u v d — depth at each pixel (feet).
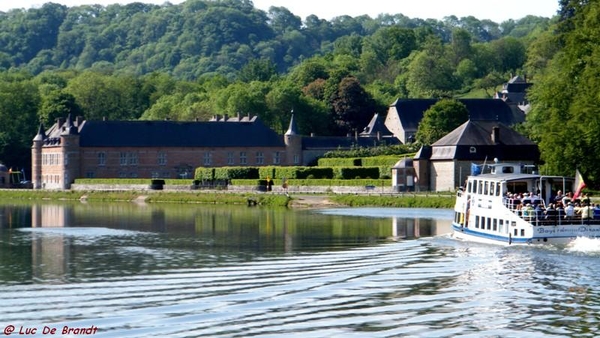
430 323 240.12
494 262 327.47
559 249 353.10
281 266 323.37
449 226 463.83
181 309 252.42
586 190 528.63
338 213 569.64
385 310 252.62
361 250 365.20
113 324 237.45
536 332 233.14
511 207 370.32
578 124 508.94
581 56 540.11
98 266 325.21
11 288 281.74
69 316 245.04
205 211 613.52
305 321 240.73
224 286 284.00
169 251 366.22
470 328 236.02
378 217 527.40
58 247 382.01
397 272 309.22
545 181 386.93
